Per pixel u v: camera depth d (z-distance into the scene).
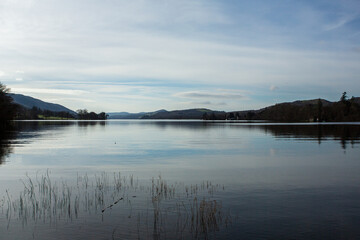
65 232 13.91
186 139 70.19
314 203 17.95
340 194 20.00
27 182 24.00
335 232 13.73
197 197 19.31
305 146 52.06
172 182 23.73
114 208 17.16
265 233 13.62
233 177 25.64
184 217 15.62
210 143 59.25
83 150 46.94
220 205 17.58
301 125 159.00
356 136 76.00
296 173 27.41
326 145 53.56
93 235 13.58
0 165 32.44
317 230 13.94
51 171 28.80
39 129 118.81
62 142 61.16
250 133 92.44
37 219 15.52
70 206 17.58
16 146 52.41
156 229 14.13
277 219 15.29
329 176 25.94
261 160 35.78
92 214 16.19
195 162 34.38
